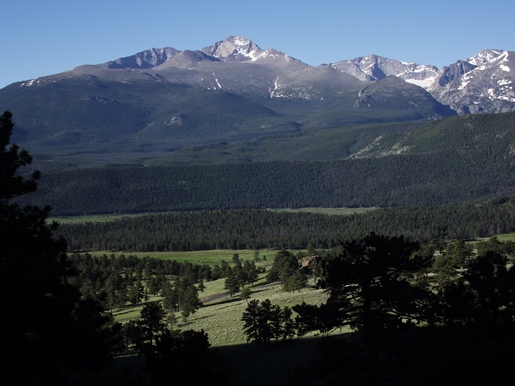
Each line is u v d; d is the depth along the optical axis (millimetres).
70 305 32281
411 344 30109
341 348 31328
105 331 33312
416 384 27516
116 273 170250
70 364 32844
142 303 155250
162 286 157625
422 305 32344
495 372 25359
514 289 30656
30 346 29812
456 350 26844
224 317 108812
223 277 189875
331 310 32688
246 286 162000
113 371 66875
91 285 151375
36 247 32656
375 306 33688
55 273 32500
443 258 75188
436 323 32125
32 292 29500
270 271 161625
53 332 30281
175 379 33906
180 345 35656
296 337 83625
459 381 25969
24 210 34156
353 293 33594
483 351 26422
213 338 94000
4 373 28000
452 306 31281
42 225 34344
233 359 75062
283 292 130625
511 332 29562
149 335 90312
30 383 28922
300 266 156625
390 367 30141
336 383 30641
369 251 33156
